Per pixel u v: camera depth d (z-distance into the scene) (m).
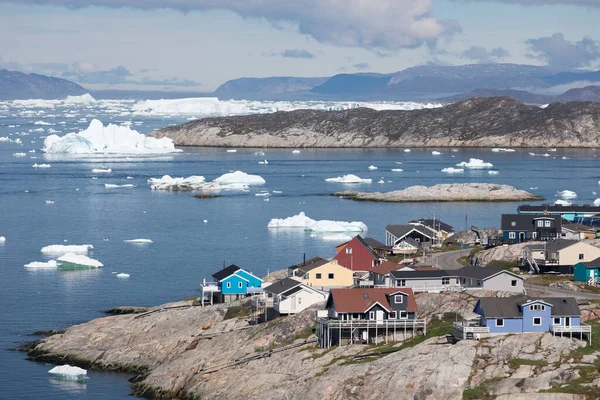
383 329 115.38
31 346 134.75
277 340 120.25
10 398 113.88
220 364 116.94
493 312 108.19
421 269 140.75
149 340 130.38
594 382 95.00
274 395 104.44
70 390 117.00
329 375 104.31
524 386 95.81
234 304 137.88
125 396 115.06
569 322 108.19
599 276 139.38
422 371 100.62
